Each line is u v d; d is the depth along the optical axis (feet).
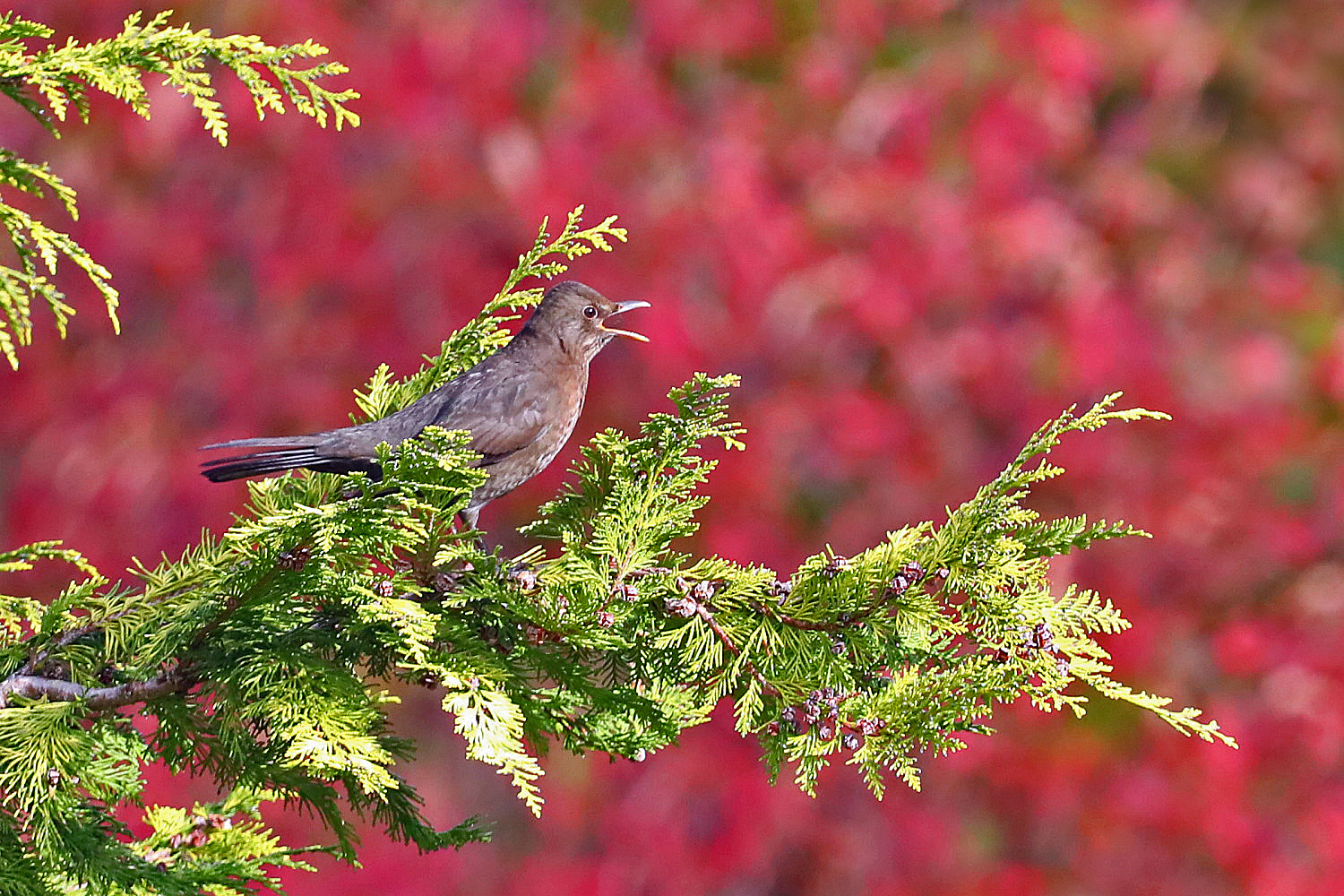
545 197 44.70
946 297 46.06
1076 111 50.90
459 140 45.32
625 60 48.08
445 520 14.03
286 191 45.50
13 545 45.11
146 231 45.83
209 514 44.78
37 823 13.88
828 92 48.62
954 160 48.37
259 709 13.64
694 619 14.55
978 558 14.39
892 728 13.85
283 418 45.09
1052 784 42.45
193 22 45.91
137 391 45.32
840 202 46.73
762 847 42.52
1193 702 43.96
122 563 44.55
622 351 44.68
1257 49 56.03
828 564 14.70
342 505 13.12
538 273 19.49
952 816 43.57
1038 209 47.60
